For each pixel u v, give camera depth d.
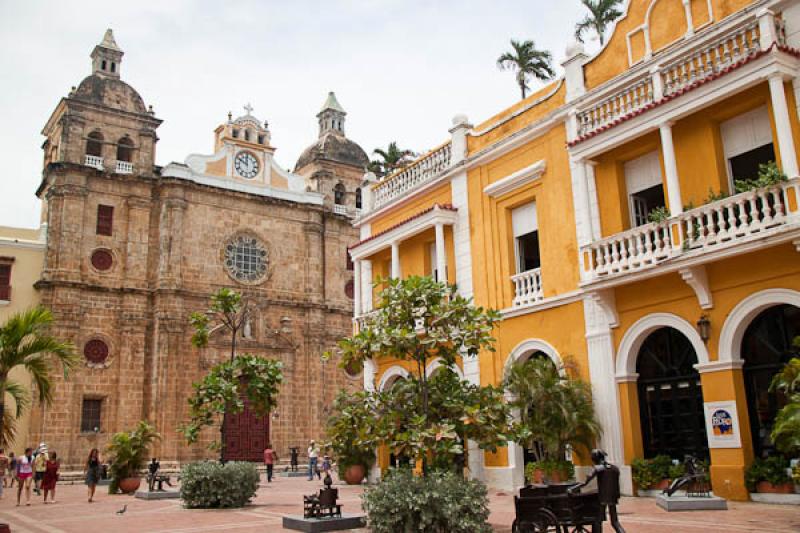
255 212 44.75
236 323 41.84
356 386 45.97
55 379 35.78
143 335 39.16
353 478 26.33
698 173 16.28
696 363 16.06
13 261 37.19
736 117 15.97
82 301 37.94
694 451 15.96
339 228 48.16
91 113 40.59
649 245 16.25
